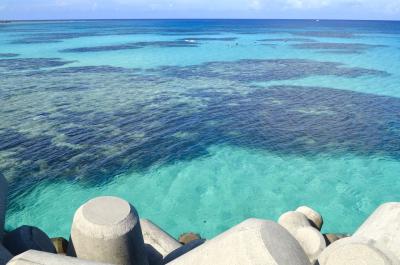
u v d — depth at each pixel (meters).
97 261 5.05
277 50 56.09
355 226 12.09
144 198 13.57
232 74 35.69
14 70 36.66
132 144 17.77
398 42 69.56
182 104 24.56
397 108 23.81
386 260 4.75
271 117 21.94
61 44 63.28
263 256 4.07
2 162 15.61
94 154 16.62
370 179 14.83
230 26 151.25
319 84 31.05
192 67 39.91
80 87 29.22
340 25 171.00
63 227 11.89
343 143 18.14
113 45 62.16
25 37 79.00
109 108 23.38
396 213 6.25
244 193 13.91
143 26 149.25
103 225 5.46
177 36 86.12
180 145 17.84
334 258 5.12
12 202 13.07
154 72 36.62
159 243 7.98
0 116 21.41
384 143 18.14
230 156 16.78
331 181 14.68
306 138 18.75
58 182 14.35
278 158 16.58
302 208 9.47
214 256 4.40
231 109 23.53
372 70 37.59
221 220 12.45
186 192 13.96
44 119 20.98
